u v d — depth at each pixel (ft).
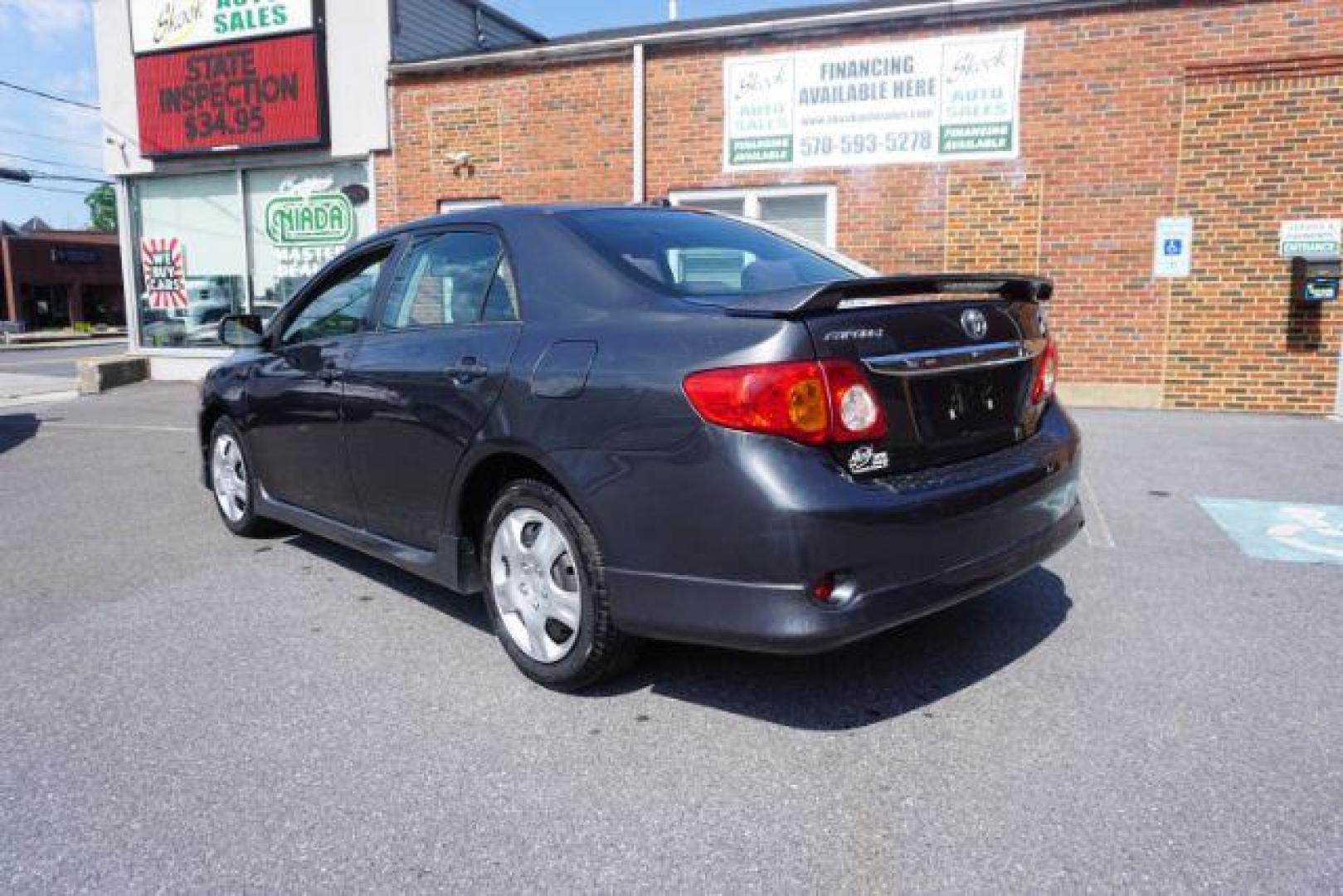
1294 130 28.32
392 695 10.53
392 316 12.92
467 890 7.15
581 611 9.92
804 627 8.40
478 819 8.09
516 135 37.50
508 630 10.90
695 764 8.91
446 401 11.25
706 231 12.23
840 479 8.58
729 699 10.26
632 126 35.35
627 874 7.31
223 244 44.98
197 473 23.81
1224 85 28.71
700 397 8.72
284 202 43.21
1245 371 29.71
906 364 9.15
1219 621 12.26
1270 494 19.01
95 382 42.57
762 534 8.41
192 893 7.19
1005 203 31.17
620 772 8.80
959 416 9.75
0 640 12.39
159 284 46.88
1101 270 30.53
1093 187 30.27
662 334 9.30
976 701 10.07
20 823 8.16
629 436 9.21
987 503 9.43
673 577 9.04
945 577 9.11
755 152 33.76
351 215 41.83
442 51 43.50
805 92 32.86
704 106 34.27
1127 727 9.45
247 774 8.90
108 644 12.21
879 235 32.58
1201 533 16.29
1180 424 27.40
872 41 31.83
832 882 7.14
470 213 12.37
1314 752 8.87
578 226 11.23
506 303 11.18
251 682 10.95
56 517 19.25
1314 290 28.37
